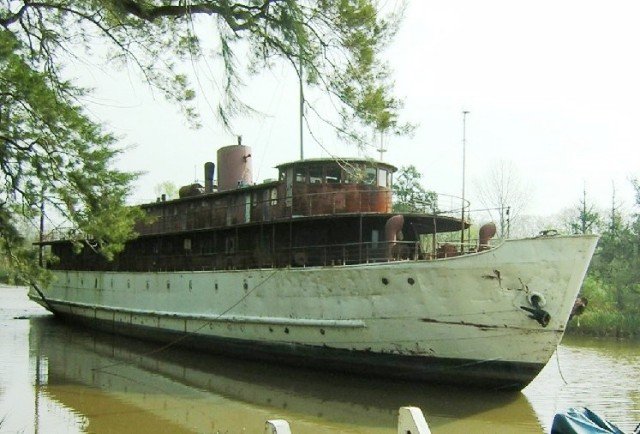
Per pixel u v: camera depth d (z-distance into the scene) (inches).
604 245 1620.3
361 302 633.6
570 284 528.1
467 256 557.3
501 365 569.0
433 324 587.5
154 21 387.9
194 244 982.4
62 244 1407.5
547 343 545.6
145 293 1020.5
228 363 797.9
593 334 1229.1
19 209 533.6
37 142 496.7
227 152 1034.1
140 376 714.2
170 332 935.0
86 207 536.7
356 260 698.2
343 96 376.5
